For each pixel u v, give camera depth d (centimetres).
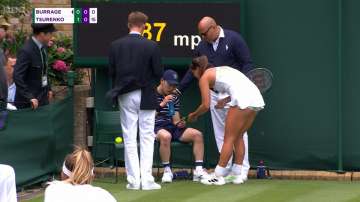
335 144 4172
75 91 4272
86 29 4216
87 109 4309
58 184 2233
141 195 3659
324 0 4122
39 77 3919
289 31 4159
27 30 4681
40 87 3928
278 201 3522
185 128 4047
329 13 4122
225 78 3797
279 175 4197
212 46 4000
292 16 4153
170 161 4153
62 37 4644
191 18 4191
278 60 4178
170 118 4041
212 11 4175
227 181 3962
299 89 4178
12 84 4100
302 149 4209
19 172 3794
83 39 4222
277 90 4197
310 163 4216
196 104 4272
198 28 4091
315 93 4169
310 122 4188
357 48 4112
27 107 3900
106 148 4291
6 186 2648
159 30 4203
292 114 4200
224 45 3978
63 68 4384
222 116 3997
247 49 3994
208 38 3972
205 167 4269
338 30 4112
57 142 4028
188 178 4106
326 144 4184
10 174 2656
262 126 4231
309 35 4147
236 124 3822
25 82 3894
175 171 4184
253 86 3822
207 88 3806
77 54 4222
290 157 4222
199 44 4044
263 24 4175
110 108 4300
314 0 4128
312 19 4138
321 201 3525
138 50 3731
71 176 2245
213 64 3994
